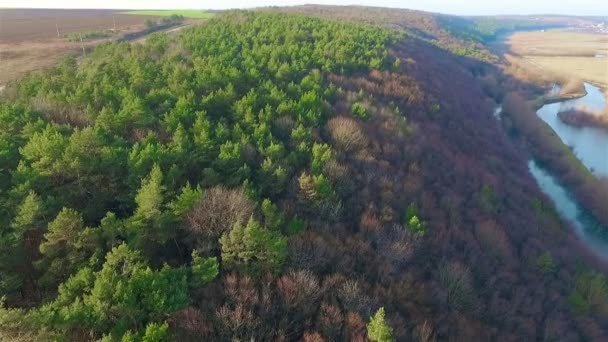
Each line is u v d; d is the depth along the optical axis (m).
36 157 36.53
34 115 45.91
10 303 28.64
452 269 43.88
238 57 76.81
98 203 35.91
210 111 54.16
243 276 31.77
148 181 34.97
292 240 35.84
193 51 77.38
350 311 32.62
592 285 53.66
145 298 27.06
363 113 63.50
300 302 31.75
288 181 44.62
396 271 40.12
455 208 55.97
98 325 25.36
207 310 28.94
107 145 40.00
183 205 33.53
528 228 62.19
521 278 51.25
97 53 81.81
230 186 40.59
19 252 30.11
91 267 29.53
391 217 46.06
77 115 48.81
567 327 47.09
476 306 43.09
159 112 51.06
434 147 68.31
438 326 37.41
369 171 52.34
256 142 48.06
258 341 28.92
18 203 32.50
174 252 34.38
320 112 59.66
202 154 42.97
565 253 59.91
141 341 24.67
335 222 42.38
